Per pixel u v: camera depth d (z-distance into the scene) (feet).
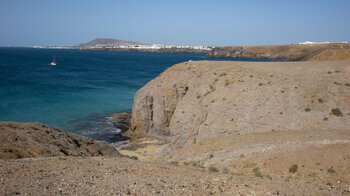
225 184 29.17
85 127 123.03
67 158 44.78
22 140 53.62
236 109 88.53
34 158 43.93
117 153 77.71
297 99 83.15
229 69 113.80
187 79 115.03
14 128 62.28
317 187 29.07
